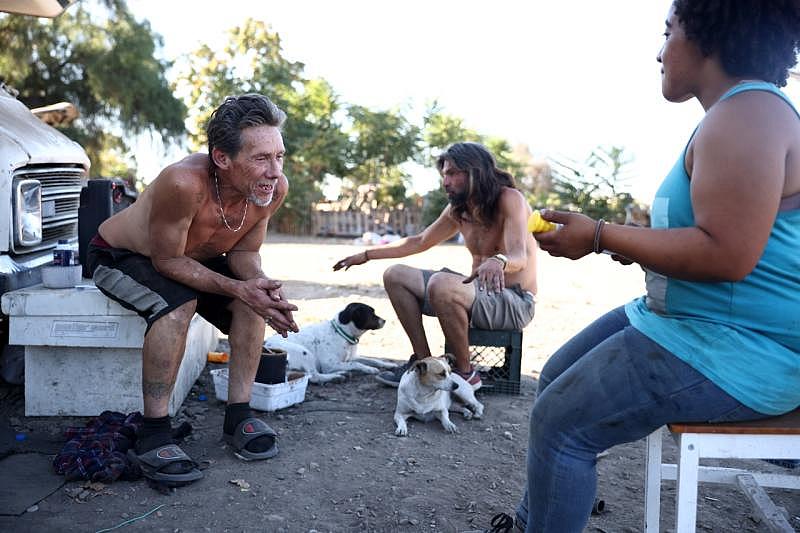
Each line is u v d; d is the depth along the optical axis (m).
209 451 3.43
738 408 1.84
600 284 10.27
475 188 4.15
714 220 1.69
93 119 19.53
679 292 1.88
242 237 3.55
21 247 3.98
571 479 1.97
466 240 4.42
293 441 3.61
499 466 3.41
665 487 3.23
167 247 3.12
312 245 17.00
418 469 3.32
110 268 3.32
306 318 6.74
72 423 3.72
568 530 2.02
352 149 22.94
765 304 1.80
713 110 1.77
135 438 3.32
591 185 21.11
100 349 3.74
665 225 1.90
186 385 4.19
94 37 18.81
